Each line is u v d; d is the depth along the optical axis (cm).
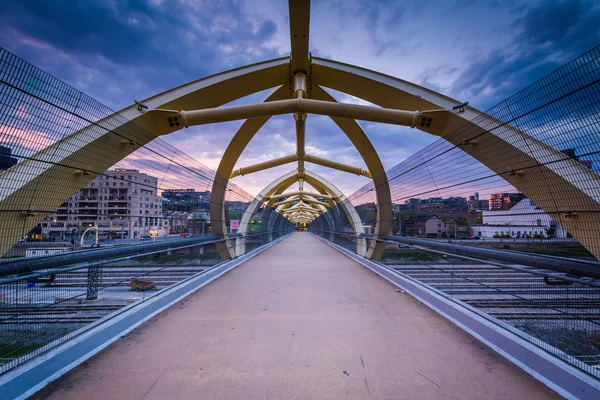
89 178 492
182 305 430
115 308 587
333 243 1833
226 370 238
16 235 354
